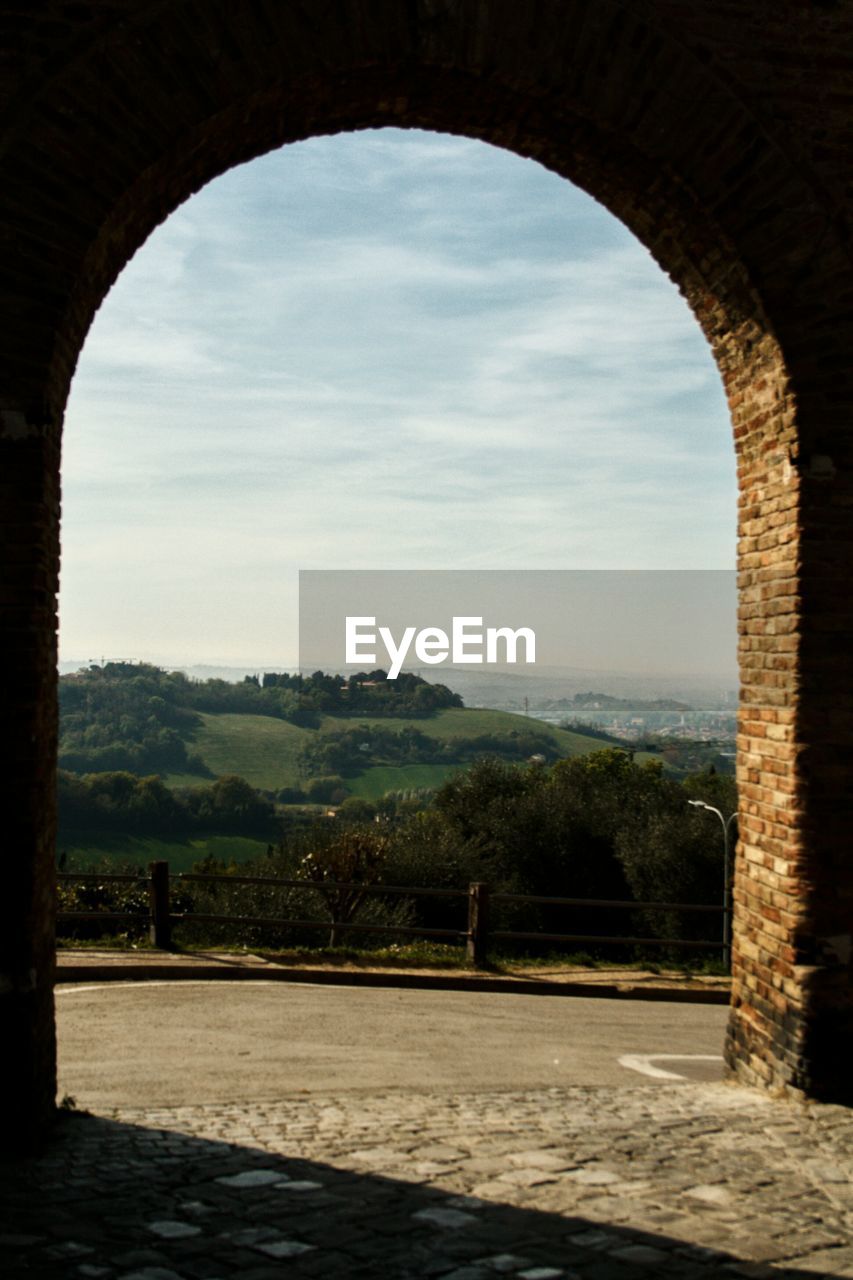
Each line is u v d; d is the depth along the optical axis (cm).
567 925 2262
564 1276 348
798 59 614
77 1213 400
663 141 606
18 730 504
